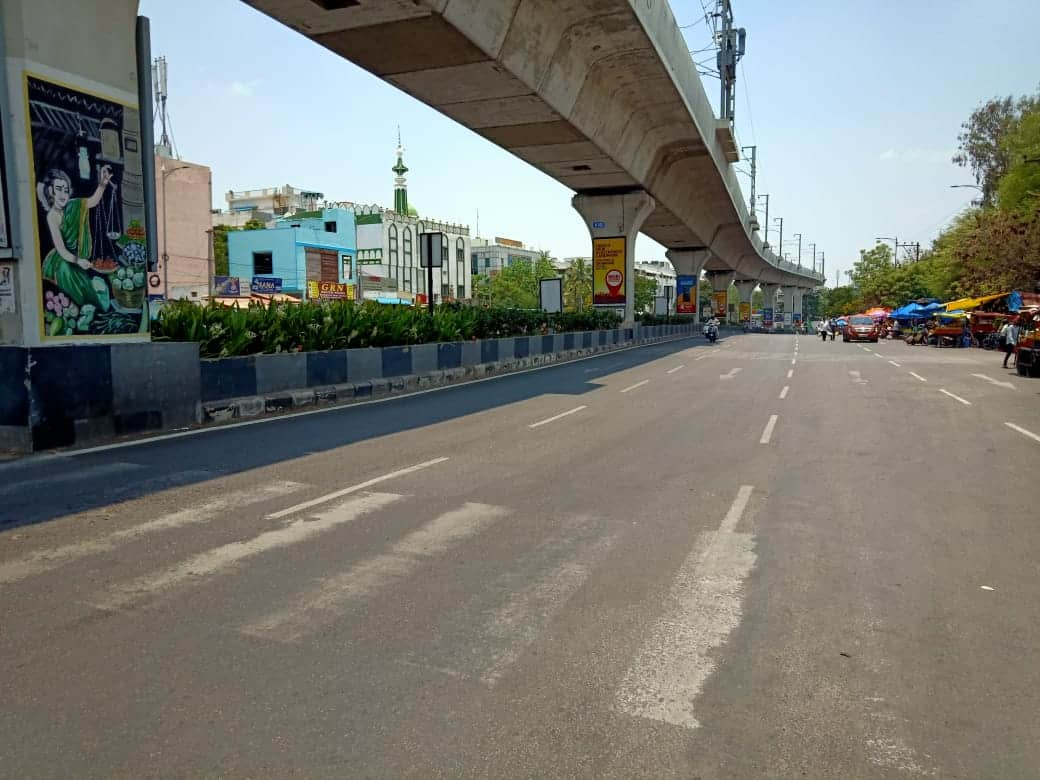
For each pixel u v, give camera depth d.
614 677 3.50
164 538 5.47
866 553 5.39
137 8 9.82
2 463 7.92
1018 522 6.22
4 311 8.55
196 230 45.56
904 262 97.00
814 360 27.66
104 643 3.76
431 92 21.30
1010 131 49.53
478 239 126.75
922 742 2.99
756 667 3.62
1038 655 3.78
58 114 8.77
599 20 20.66
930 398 15.48
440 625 4.05
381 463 8.40
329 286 57.81
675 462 8.73
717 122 37.94
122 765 2.76
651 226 52.69
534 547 5.44
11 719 3.06
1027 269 38.94
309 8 15.52
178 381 10.50
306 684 3.38
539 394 16.03
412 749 2.89
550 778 2.73
